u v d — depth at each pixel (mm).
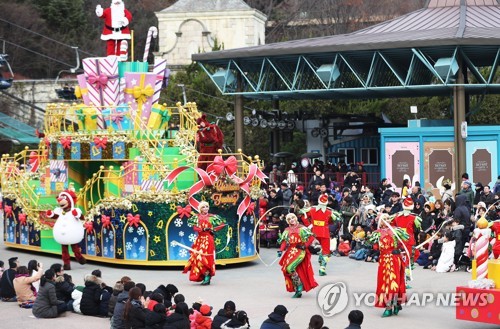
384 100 54250
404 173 36438
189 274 25266
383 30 41625
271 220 32906
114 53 31172
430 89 39531
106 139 28125
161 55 77188
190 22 76812
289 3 88500
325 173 38875
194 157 28000
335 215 26047
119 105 30047
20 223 31781
